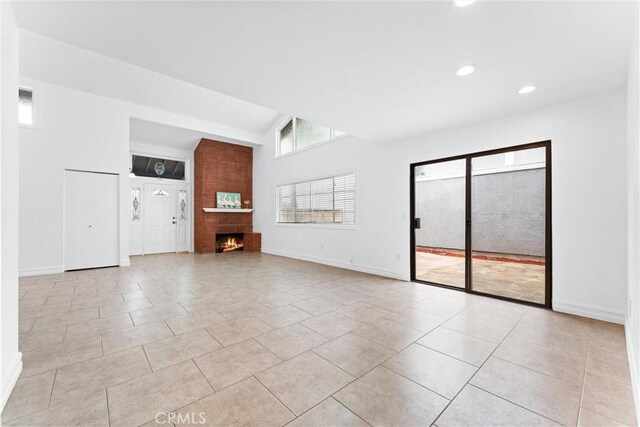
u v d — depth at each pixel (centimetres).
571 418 142
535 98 292
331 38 193
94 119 530
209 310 303
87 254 530
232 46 203
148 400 154
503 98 291
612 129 273
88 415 142
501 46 201
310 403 153
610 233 275
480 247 737
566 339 234
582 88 271
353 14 169
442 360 199
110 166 548
